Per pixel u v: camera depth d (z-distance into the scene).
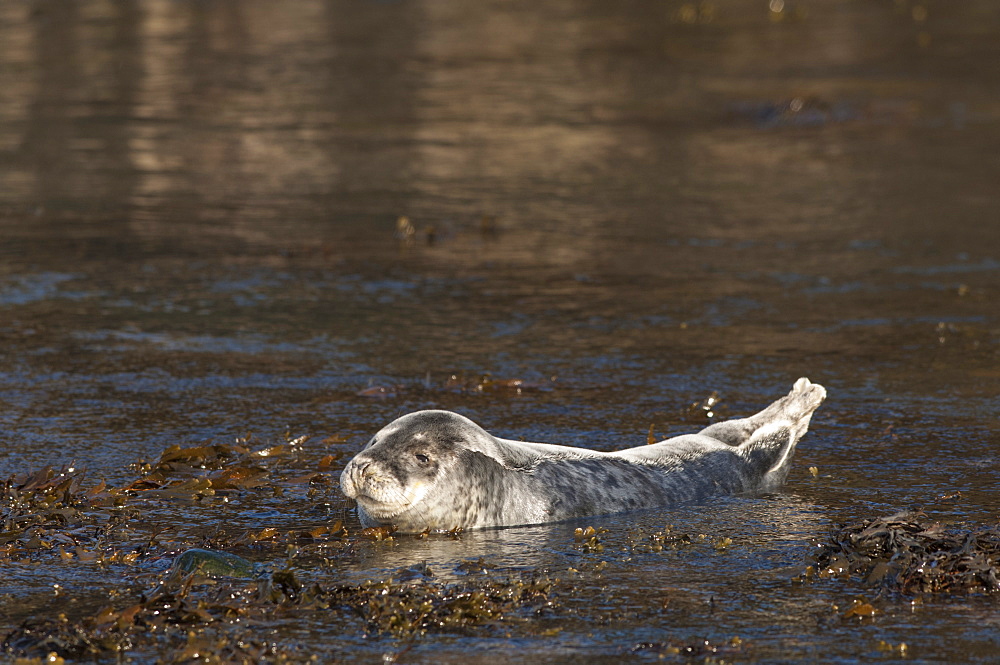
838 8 143.00
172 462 24.69
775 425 24.06
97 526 21.23
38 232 49.81
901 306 38.72
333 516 21.98
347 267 44.25
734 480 23.42
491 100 86.62
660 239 49.34
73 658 15.91
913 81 92.56
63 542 20.33
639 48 113.56
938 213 53.94
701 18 135.25
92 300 39.22
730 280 42.47
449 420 21.58
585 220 53.00
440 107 83.69
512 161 67.19
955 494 22.64
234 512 22.11
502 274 43.38
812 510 22.09
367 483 20.64
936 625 16.75
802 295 40.31
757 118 80.38
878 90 89.12
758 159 67.75
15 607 17.62
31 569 19.09
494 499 21.38
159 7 146.12
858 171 63.94
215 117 79.88
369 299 39.72
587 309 38.59
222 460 24.84
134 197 57.38
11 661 15.84
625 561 19.50
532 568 19.22
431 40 118.06
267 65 102.38
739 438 23.98
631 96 88.69
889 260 45.41
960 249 47.09
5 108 82.62
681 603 17.64
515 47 113.75
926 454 25.20
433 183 61.28
